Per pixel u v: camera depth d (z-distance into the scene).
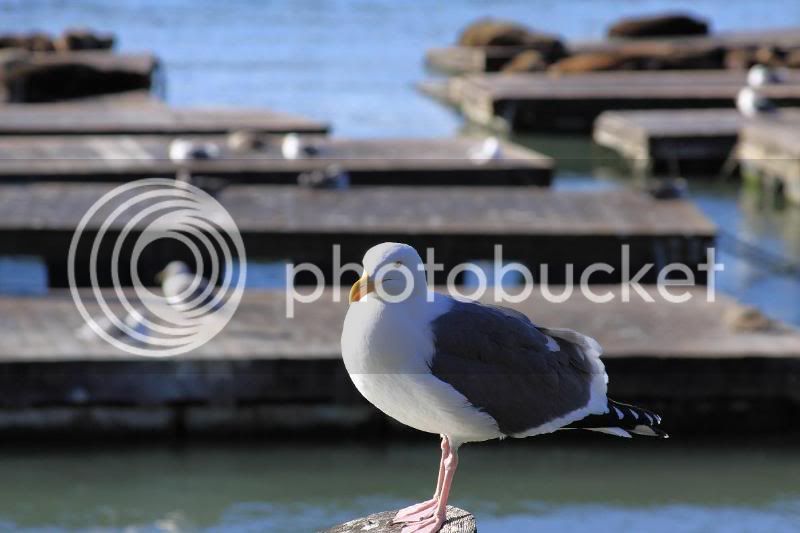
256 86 39.78
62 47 41.22
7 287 18.52
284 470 13.22
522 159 23.59
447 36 53.44
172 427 13.50
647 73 38.81
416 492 12.86
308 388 13.43
